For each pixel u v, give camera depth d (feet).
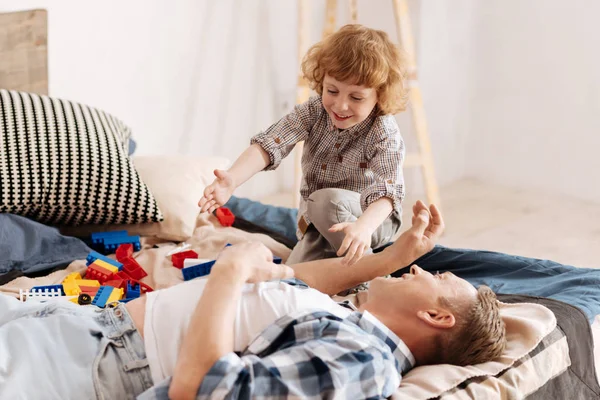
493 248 8.65
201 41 8.80
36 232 5.58
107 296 4.90
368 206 4.85
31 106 6.08
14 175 5.67
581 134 10.02
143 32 8.23
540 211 9.90
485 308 3.84
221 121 9.32
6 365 3.49
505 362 3.89
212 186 4.86
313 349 3.32
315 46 4.93
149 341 3.61
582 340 4.45
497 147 10.89
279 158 5.20
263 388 3.21
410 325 3.80
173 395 3.22
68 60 7.64
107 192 5.88
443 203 10.21
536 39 10.13
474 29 10.64
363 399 3.36
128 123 8.39
